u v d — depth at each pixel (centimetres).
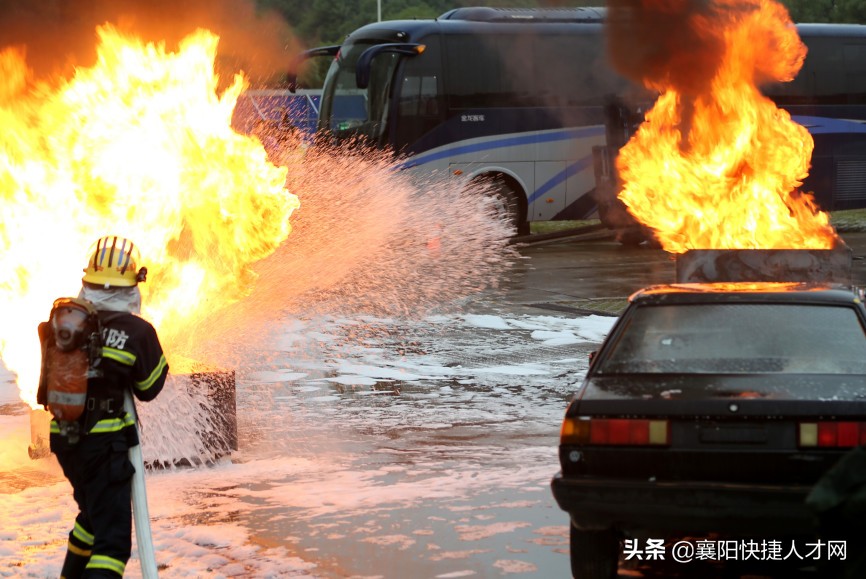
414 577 1053
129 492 970
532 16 4869
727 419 955
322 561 1104
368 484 1408
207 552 1133
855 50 5266
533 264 4288
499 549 1137
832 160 5256
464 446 1620
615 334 1108
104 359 959
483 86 4797
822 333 1067
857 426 934
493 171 4828
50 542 1184
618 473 978
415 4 12006
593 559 1027
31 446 1554
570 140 4925
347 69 4753
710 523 944
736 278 1973
